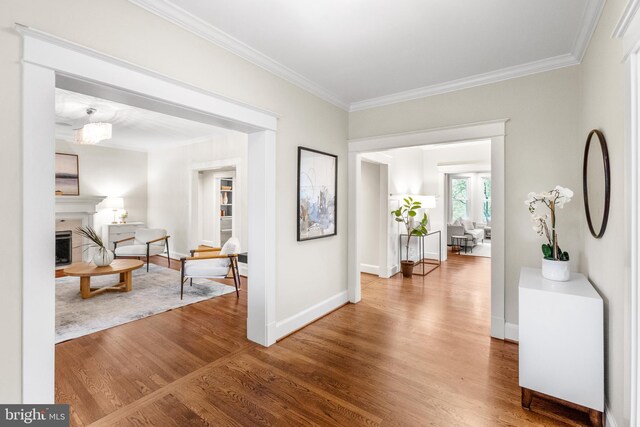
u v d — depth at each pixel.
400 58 2.57
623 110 1.37
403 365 2.36
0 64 1.30
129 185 6.82
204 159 5.99
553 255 2.17
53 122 1.43
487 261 6.72
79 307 3.60
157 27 1.86
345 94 3.41
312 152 3.18
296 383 2.12
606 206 1.67
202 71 2.11
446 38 2.26
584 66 2.32
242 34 2.21
